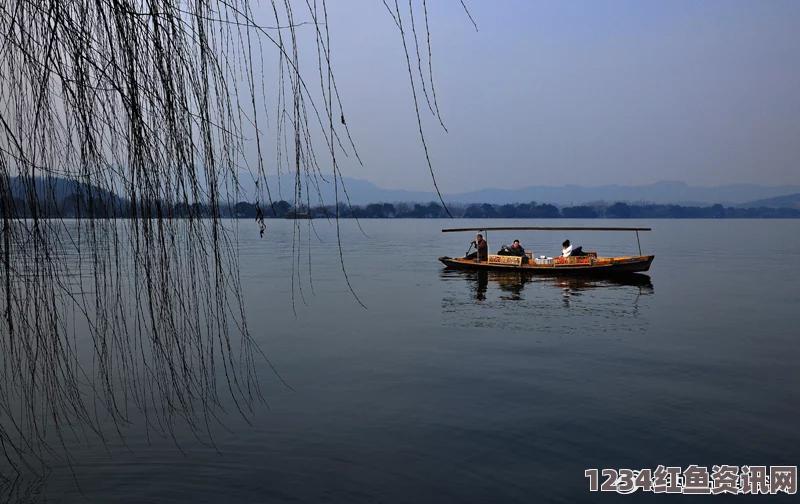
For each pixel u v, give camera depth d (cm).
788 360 896
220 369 805
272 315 1329
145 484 457
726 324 1202
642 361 892
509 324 1215
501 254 2384
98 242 120
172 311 132
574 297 1609
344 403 685
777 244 5025
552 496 466
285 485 475
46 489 430
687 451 552
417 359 912
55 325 135
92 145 110
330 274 2323
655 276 2205
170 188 118
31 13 103
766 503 455
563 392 734
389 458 532
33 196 112
